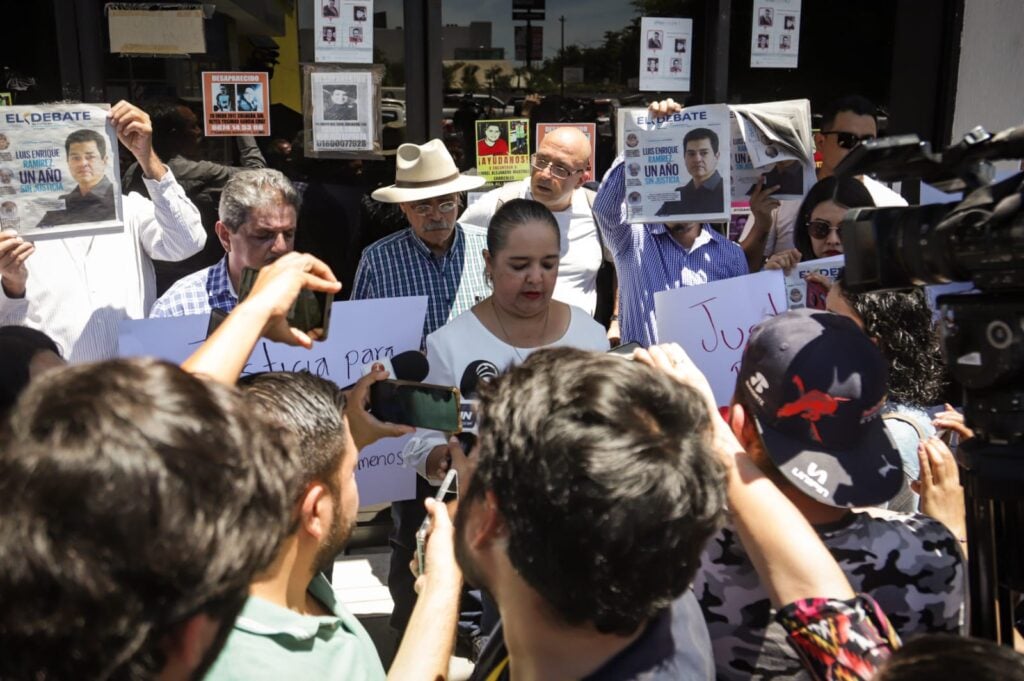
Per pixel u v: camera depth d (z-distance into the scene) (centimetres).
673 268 370
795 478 143
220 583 82
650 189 337
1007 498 125
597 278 441
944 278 126
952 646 94
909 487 208
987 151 124
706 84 437
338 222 416
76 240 316
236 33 393
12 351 196
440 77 416
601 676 112
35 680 75
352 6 398
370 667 144
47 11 377
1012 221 113
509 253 273
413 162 348
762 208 370
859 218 136
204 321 242
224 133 399
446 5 411
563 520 101
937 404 272
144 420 80
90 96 381
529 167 432
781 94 441
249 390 146
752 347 152
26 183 281
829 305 241
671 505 102
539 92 429
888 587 144
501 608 117
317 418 144
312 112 405
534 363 117
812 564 125
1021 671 90
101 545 74
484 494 117
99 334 320
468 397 274
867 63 443
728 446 137
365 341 266
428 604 154
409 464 266
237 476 84
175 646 83
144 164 310
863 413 145
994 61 434
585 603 104
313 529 141
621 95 435
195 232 333
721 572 147
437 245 361
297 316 154
